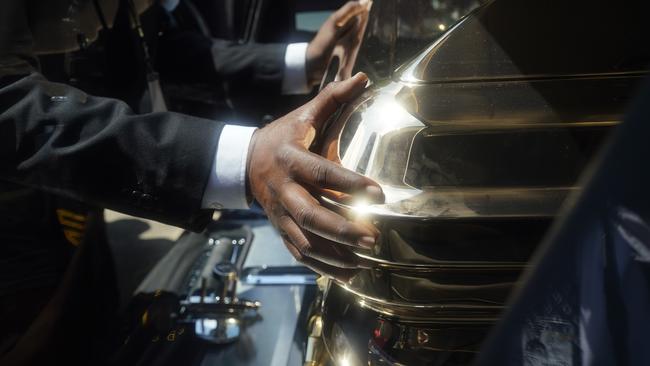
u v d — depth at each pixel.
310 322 0.72
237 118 1.53
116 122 0.71
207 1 1.67
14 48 0.76
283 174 0.59
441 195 0.48
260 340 0.79
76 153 0.70
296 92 1.37
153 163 0.70
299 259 0.58
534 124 0.49
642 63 0.51
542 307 0.30
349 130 0.57
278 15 1.72
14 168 0.72
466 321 0.50
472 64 0.54
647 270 0.29
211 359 0.76
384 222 0.48
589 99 0.50
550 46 0.53
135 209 0.72
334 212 0.53
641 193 0.28
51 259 0.89
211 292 0.88
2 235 0.84
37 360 0.77
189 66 1.37
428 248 0.48
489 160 0.49
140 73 1.13
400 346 0.52
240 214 1.16
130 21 1.09
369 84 0.61
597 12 0.53
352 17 1.25
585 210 0.29
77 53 0.98
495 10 0.55
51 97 0.74
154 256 1.05
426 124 0.51
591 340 0.30
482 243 0.47
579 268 0.29
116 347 0.79
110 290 0.88
